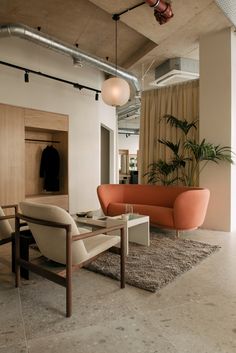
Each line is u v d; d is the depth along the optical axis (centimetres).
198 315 198
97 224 322
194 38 480
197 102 502
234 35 454
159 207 418
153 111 557
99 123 677
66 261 197
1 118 474
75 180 610
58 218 201
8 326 184
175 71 571
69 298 196
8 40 496
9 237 272
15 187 487
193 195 388
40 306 210
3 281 255
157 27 438
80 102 622
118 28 496
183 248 347
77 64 512
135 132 1310
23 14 446
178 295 228
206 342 168
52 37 460
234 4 377
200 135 478
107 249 249
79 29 499
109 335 175
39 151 585
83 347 164
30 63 527
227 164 453
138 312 202
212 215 468
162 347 164
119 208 453
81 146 624
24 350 161
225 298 223
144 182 572
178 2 368
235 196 470
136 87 635
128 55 615
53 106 564
